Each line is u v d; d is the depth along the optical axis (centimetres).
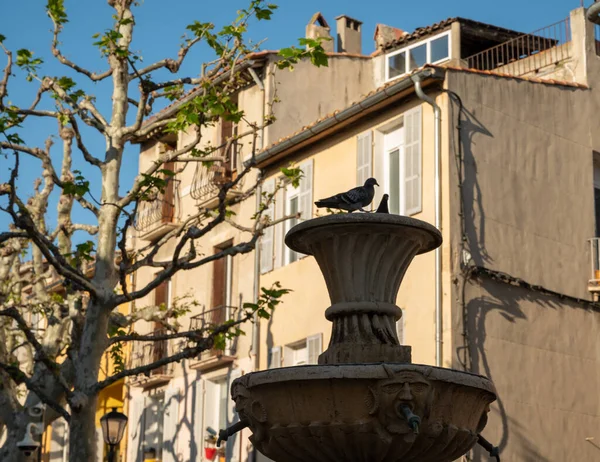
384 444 1000
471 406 1040
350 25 3388
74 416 1781
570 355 2431
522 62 2861
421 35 3144
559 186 2530
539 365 2367
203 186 2961
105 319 1812
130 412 3294
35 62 1914
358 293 1102
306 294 2650
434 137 2373
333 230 1102
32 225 1716
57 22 1973
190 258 1822
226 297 2973
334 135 2662
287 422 1020
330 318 1117
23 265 3594
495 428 2258
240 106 3014
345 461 1026
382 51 3173
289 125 2955
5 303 2769
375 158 2542
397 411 991
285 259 2762
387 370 989
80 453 1772
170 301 3228
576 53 2711
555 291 2442
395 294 1123
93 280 1878
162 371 3120
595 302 2506
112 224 1903
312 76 3039
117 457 3353
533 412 2327
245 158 2941
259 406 1040
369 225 1092
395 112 2506
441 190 2342
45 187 2489
